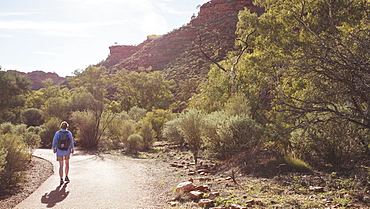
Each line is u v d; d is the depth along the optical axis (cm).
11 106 5566
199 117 1132
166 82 7488
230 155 918
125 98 6334
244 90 1836
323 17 1520
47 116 3344
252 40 2094
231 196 534
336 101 442
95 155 1491
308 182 616
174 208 469
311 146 813
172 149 1781
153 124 2681
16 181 667
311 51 450
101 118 2184
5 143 776
